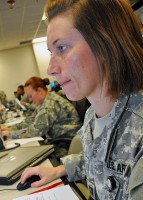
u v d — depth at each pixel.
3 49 10.20
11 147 1.56
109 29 0.56
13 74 10.45
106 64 0.58
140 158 0.49
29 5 5.62
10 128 2.64
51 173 0.92
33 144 1.57
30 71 10.60
